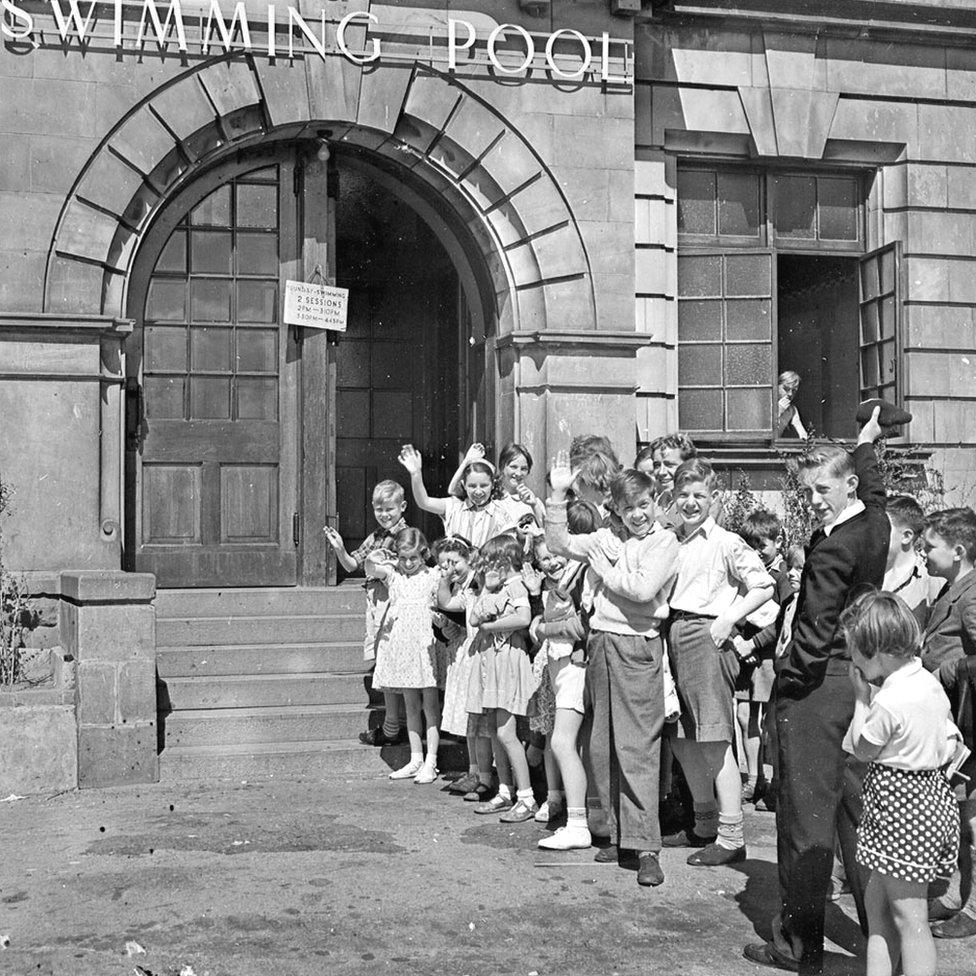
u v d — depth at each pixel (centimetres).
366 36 919
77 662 734
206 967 452
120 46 863
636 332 950
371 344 1284
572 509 620
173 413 945
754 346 1080
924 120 1119
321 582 959
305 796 716
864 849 429
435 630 759
